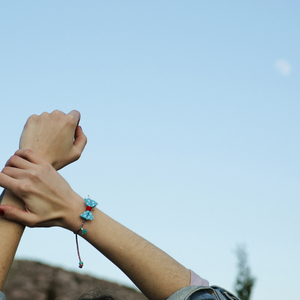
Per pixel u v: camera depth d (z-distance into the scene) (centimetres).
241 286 1271
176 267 136
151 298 135
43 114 157
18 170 132
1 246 128
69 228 135
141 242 137
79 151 160
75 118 156
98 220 135
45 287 948
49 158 150
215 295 138
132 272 133
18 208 137
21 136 155
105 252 135
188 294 128
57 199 132
